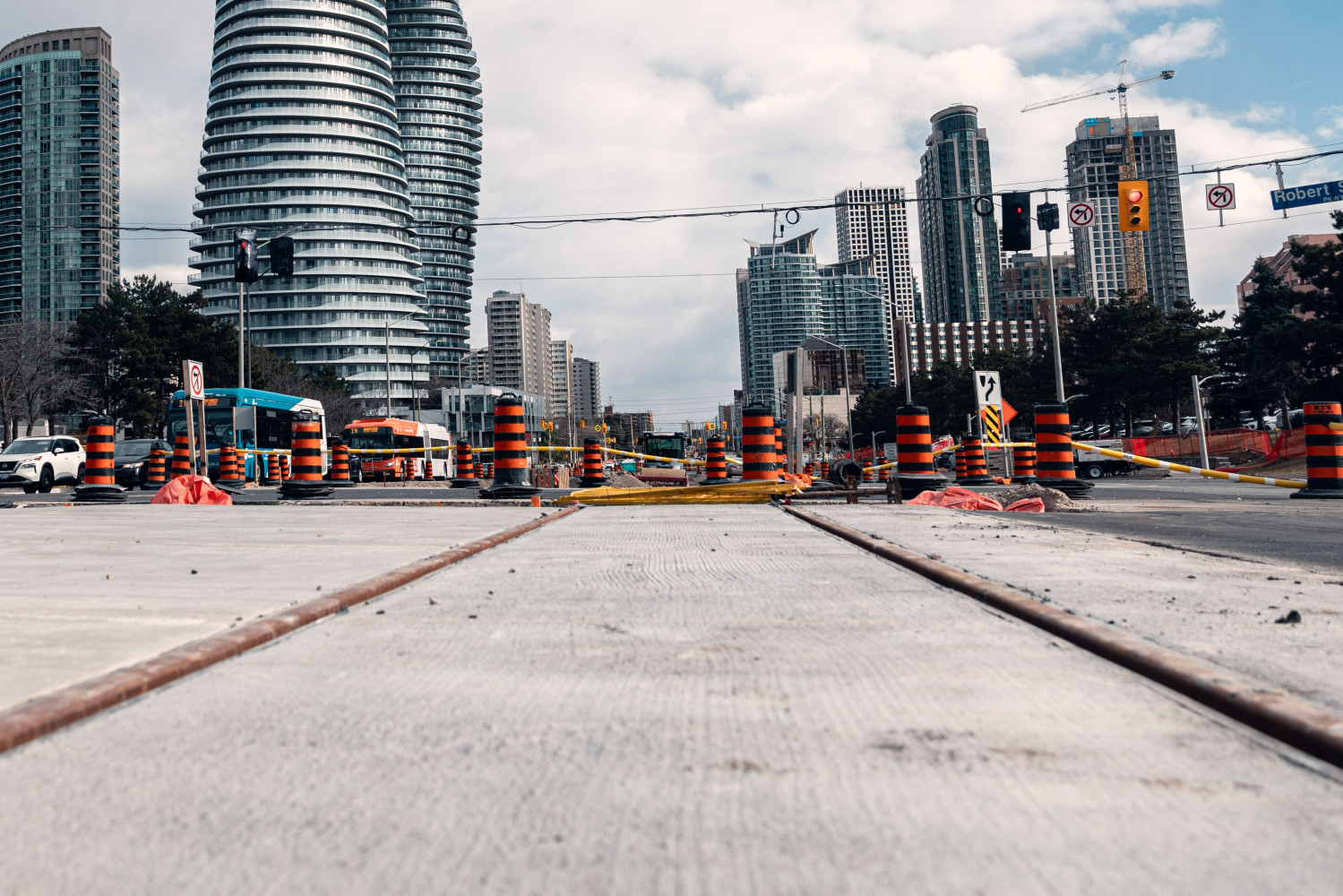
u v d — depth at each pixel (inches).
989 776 95.6
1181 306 2513.5
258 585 218.5
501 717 118.0
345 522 424.2
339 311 6456.7
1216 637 150.7
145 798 91.9
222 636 156.3
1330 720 102.3
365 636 165.9
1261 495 682.8
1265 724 107.4
